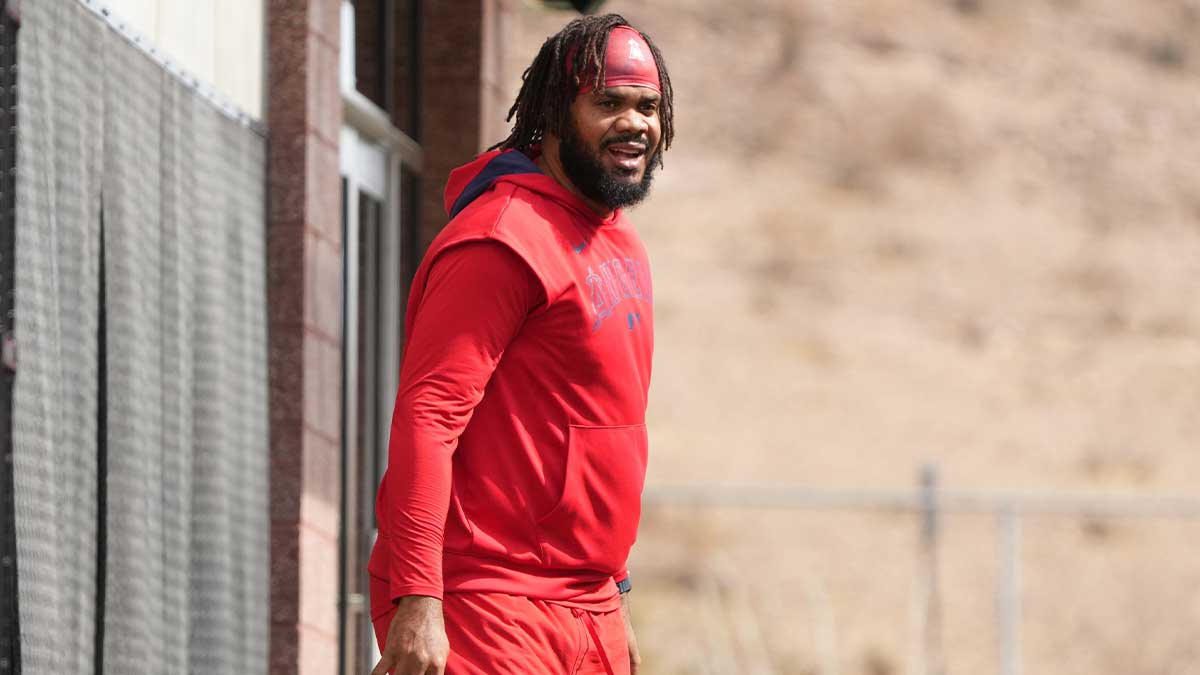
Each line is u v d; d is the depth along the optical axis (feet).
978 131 412.16
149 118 51.37
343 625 74.69
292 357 62.95
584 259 42.04
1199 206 399.65
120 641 48.62
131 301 49.44
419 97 85.76
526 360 41.39
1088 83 432.25
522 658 40.93
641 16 437.17
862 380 329.93
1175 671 250.16
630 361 42.86
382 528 42.34
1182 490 303.07
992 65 434.30
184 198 54.29
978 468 307.58
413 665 38.91
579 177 42.52
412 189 85.40
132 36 50.03
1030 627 255.91
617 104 42.34
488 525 41.45
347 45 74.08
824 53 428.97
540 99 43.65
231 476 58.23
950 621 255.50
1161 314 358.64
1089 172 405.18
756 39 431.84
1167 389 335.26
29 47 42.27
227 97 59.62
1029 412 325.01
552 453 41.68
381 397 81.35
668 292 350.84
